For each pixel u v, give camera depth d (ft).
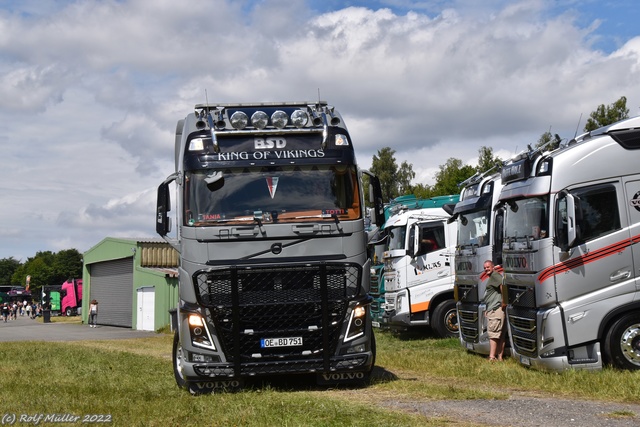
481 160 169.58
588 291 40.81
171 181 40.65
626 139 42.01
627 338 40.57
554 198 41.45
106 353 73.87
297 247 38.06
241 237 37.86
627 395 33.94
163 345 92.68
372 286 84.23
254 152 39.32
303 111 40.11
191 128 40.19
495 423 28.43
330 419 28.66
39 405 34.76
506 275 46.83
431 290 73.26
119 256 156.04
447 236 73.82
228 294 37.50
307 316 37.83
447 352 58.44
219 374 37.70
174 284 137.39
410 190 236.84
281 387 40.52
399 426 27.30
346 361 38.14
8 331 148.77
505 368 45.19
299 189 38.96
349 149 39.86
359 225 38.86
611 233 41.09
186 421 29.73
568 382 37.76
